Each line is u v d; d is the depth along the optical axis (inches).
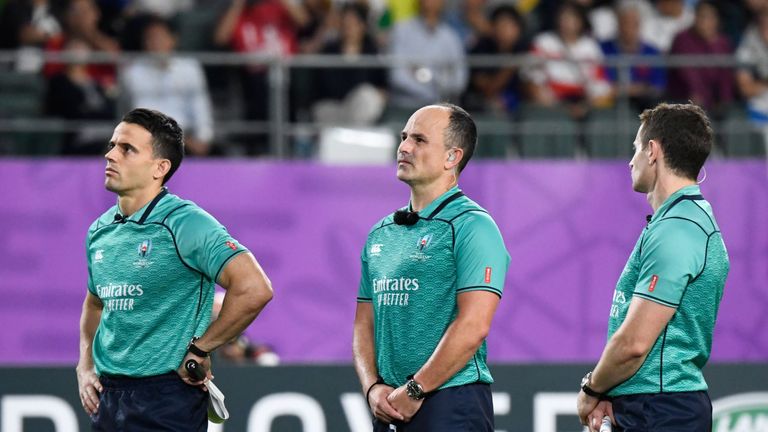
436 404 661.9
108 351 690.2
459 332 649.0
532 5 1644.9
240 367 898.1
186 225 680.4
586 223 1301.7
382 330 682.8
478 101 1405.0
